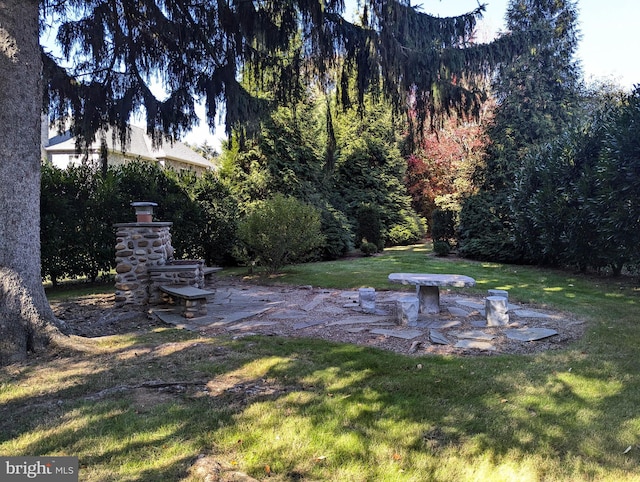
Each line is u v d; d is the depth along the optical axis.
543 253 9.75
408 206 18.12
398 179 18.17
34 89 4.27
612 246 7.97
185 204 10.29
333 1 5.66
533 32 7.45
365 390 3.04
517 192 10.42
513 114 12.72
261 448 2.30
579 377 3.29
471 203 12.72
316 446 2.32
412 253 14.24
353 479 2.05
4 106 4.05
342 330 4.80
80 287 8.70
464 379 3.25
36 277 4.25
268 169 12.62
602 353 3.90
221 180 12.57
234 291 7.62
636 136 6.88
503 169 12.59
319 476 2.07
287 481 2.03
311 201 13.19
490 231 11.95
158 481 2.00
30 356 3.92
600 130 8.52
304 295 7.11
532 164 10.09
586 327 4.84
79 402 2.88
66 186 8.67
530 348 4.11
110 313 5.80
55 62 6.40
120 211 9.16
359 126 17.08
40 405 2.87
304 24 5.93
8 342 3.85
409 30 6.17
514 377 3.29
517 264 11.23
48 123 7.25
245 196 12.40
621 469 2.12
